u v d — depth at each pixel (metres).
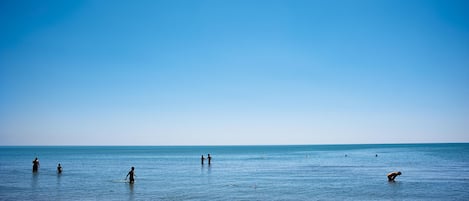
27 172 53.75
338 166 67.31
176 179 43.81
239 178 44.88
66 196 30.14
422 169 55.97
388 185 36.69
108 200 28.16
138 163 81.25
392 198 28.84
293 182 40.22
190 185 37.75
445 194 30.62
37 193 31.81
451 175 45.94
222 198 29.08
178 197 29.66
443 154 115.56
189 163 81.12
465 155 106.38
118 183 39.47
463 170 53.44
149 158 111.31
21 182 40.19
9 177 45.81
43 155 137.88
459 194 30.59
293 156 123.50
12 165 71.94
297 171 56.06
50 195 30.69
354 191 32.72
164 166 69.88
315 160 92.62
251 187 35.94
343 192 32.16
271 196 30.14
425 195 30.17
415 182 38.94
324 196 30.00
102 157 119.50
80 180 42.25
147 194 31.27
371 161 82.75
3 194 31.20
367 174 49.47
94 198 29.12
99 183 39.31
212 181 41.53
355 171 55.00
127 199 28.66
